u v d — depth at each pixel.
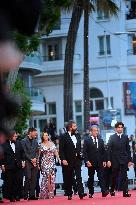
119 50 83.38
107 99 83.69
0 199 31.14
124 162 29.28
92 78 84.25
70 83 54.25
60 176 41.59
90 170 29.58
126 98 81.44
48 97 85.50
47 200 30.25
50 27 30.44
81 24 84.75
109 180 33.09
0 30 2.41
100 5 54.06
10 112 2.51
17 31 2.50
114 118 54.06
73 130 29.28
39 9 2.51
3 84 2.53
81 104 85.00
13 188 31.80
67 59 54.03
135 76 83.56
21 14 2.47
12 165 31.61
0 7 2.44
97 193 33.75
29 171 31.84
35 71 73.62
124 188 29.45
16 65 2.54
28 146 31.84
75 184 33.31
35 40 29.38
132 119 81.12
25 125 44.53
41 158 31.84
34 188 31.89
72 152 28.97
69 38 53.69
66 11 53.38
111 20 83.56
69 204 26.45
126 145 29.45
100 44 84.44
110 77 83.75
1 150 2.71
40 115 85.44
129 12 83.38
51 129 54.34
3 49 2.42
